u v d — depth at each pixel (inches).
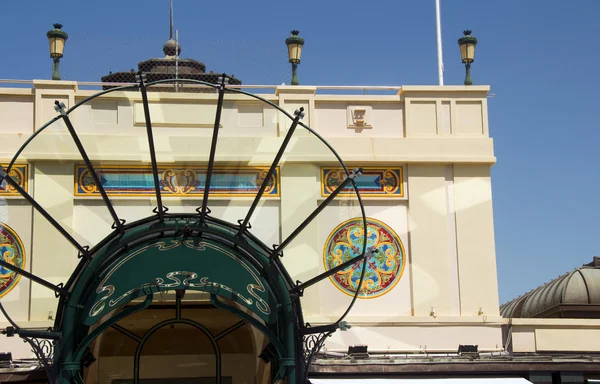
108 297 665.0
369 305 836.6
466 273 848.3
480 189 862.5
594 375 775.1
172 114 841.5
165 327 808.9
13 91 832.9
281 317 687.1
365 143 853.8
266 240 831.7
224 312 811.4
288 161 840.9
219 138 839.1
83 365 714.8
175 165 834.2
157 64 913.5
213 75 875.4
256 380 802.8
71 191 820.0
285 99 858.1
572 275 922.1
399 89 876.0
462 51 893.8
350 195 847.7
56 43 852.6
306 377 687.1
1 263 628.4
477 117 874.8
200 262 674.2
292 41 881.5
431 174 861.2
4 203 813.2
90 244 814.5
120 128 835.4
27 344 789.9
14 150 820.0
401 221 852.6
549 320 839.7
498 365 767.1
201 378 805.2
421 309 838.5
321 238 840.3
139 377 799.1
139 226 675.4
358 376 756.0
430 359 776.9
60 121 827.4
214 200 832.3
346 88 875.4
